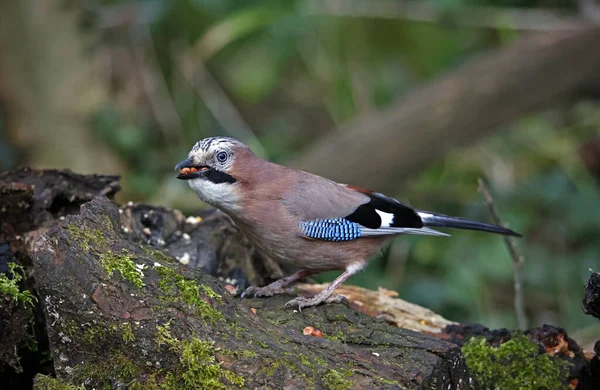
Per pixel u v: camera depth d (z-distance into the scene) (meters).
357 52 13.89
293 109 15.38
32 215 6.80
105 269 5.14
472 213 12.73
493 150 13.91
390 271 11.64
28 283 6.19
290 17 12.80
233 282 7.57
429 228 7.79
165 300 5.12
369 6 13.15
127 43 13.26
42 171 7.11
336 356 5.21
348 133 12.50
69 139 12.91
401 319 7.11
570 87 12.70
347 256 7.27
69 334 5.15
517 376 6.05
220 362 4.98
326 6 13.05
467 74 12.49
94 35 13.09
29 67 12.78
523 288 12.08
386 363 5.23
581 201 12.91
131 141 12.87
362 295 7.59
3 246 5.98
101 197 5.62
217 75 14.46
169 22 13.26
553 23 12.87
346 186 7.62
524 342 6.20
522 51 12.47
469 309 11.39
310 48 13.95
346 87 14.05
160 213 7.52
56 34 12.80
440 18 13.09
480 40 14.30
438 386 5.32
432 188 13.13
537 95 12.61
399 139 12.30
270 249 7.23
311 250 7.14
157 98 13.20
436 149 12.52
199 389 4.96
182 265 5.48
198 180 6.91
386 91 14.31
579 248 12.76
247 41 13.91
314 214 7.04
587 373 6.10
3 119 12.91
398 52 14.20
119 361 5.11
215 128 13.42
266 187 6.98
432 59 14.31
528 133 14.05
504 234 7.93
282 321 6.02
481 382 5.99
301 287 7.65
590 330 11.02
